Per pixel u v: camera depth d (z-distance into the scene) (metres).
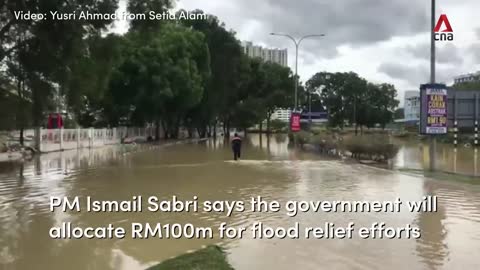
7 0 18.06
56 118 37.59
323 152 34.44
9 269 7.35
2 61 21.91
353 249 8.23
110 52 24.45
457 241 8.77
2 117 24.77
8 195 14.22
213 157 30.33
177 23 57.19
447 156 32.56
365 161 27.00
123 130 52.34
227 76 67.88
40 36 18.72
